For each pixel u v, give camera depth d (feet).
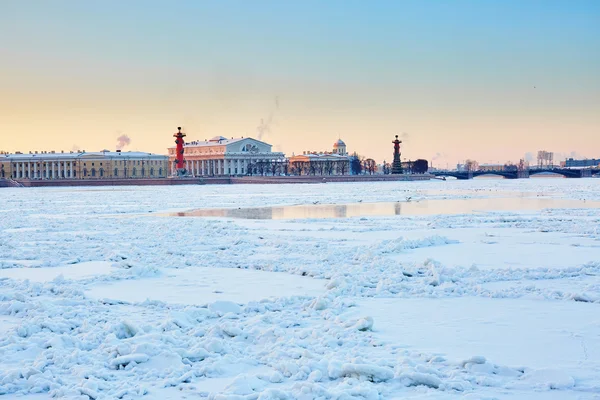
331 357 50.62
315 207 267.18
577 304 70.13
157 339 55.06
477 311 66.95
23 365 50.19
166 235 148.87
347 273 89.86
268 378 46.88
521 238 135.03
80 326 62.28
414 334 57.72
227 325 58.90
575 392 43.27
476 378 45.70
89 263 106.32
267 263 100.37
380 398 42.63
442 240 126.72
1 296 75.15
